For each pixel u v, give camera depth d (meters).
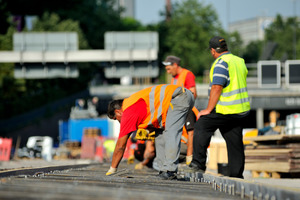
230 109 24.52
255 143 40.28
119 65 111.12
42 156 99.19
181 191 16.59
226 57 24.70
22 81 179.88
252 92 148.38
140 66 111.06
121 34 111.50
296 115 50.66
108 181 18.98
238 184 17.00
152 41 110.88
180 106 23.19
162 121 23.41
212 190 18.89
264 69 148.75
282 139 35.72
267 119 180.62
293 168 34.88
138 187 16.80
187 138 31.41
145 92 23.11
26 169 24.48
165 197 13.63
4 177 19.72
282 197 13.41
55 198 11.74
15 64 112.81
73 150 127.75
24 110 189.62
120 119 23.44
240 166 25.02
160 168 24.36
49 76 113.00
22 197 11.86
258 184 15.20
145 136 25.42
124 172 23.61
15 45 114.38
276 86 148.12
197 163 25.67
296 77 147.25
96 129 136.50
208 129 25.27
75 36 114.56
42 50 114.38
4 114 177.50
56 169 30.42
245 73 25.03
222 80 24.30
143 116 22.97
